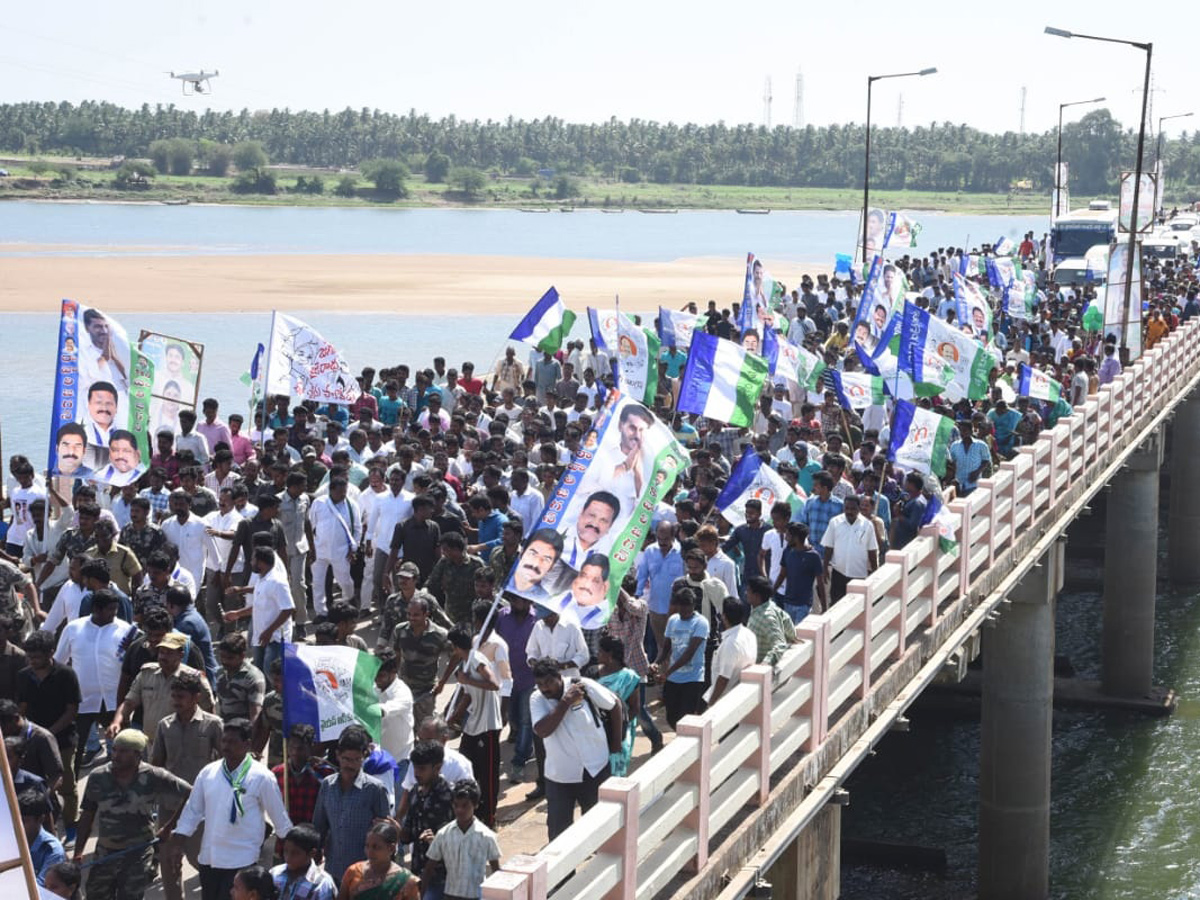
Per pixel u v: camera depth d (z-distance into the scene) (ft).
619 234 499.10
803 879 40.91
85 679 44.24
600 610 37.32
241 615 53.42
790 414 88.79
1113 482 97.66
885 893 69.77
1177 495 124.06
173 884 35.65
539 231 509.76
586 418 73.77
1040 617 70.28
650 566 51.75
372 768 35.22
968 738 86.53
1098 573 123.24
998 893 69.72
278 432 67.97
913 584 50.75
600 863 29.84
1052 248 229.66
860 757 43.73
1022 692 69.67
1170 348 110.22
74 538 52.34
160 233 423.23
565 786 37.22
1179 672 103.40
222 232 440.04
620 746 37.50
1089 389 99.55
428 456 72.43
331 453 72.49
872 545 55.47
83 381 53.98
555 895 28.50
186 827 35.29
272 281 267.18
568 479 37.55
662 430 37.91
